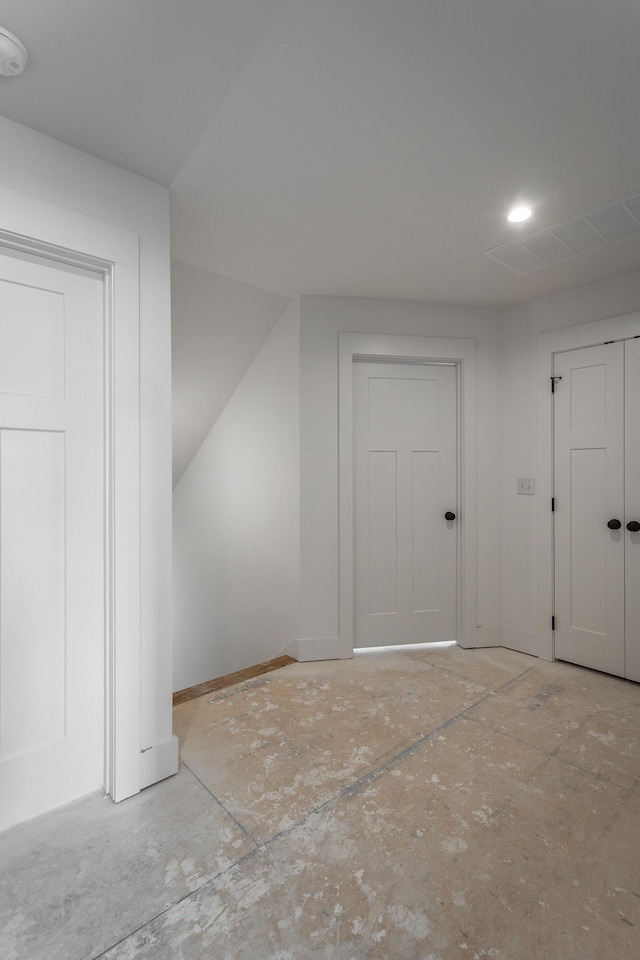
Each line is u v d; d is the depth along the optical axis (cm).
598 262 241
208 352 293
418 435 307
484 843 143
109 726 164
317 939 114
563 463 281
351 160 163
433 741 198
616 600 261
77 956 109
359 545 300
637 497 253
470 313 305
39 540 154
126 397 164
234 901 123
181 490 373
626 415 256
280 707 228
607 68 123
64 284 158
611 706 229
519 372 302
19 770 150
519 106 137
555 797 164
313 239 219
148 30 113
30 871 132
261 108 138
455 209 194
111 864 135
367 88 131
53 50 118
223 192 181
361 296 286
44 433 155
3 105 136
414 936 115
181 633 373
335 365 286
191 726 210
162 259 175
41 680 155
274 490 299
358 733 204
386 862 136
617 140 153
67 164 152
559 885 129
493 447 310
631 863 136
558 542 284
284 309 292
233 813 156
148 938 114
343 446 288
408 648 307
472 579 306
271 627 304
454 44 116
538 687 250
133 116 141
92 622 165
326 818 153
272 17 109
